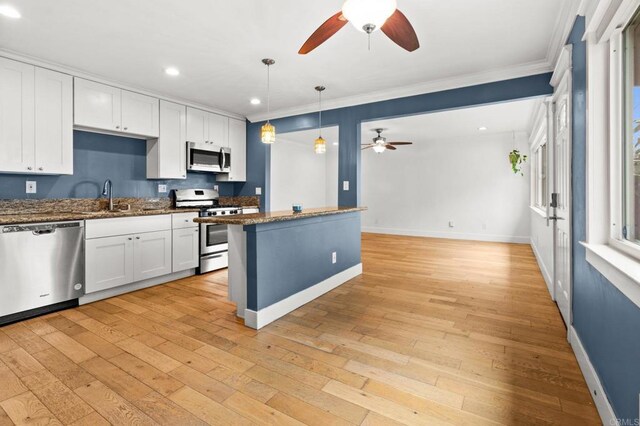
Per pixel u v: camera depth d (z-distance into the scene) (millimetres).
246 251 2633
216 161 4762
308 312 2875
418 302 3121
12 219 2631
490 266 4652
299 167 8383
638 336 1191
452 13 2312
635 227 1584
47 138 3096
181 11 2289
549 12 2305
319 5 2225
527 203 6766
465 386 1775
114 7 2229
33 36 2609
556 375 1872
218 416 1548
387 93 3934
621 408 1343
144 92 3883
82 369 1949
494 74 3342
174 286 3699
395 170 8250
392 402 1648
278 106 4590
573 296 2238
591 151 1798
